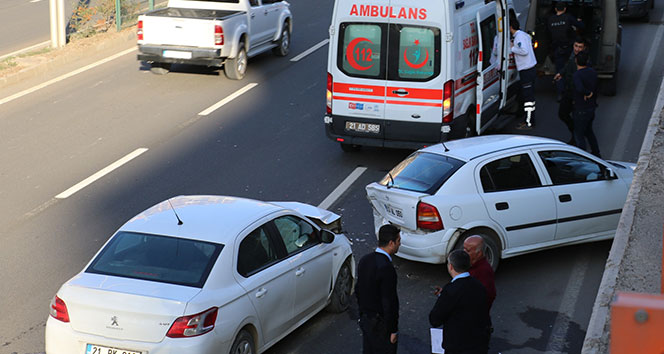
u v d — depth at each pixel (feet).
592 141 78.43
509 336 47.62
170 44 105.70
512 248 55.72
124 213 67.67
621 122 92.68
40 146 84.07
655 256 37.17
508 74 93.30
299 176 77.71
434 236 53.67
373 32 76.64
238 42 109.29
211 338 37.19
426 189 54.65
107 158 81.15
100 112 95.91
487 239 54.34
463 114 79.36
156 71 112.47
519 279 55.83
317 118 95.96
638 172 46.75
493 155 56.24
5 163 79.00
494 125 94.48
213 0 112.68
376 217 58.95
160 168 78.69
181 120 93.91
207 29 104.68
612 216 58.59
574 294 53.52
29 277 55.26
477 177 54.90
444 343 36.88
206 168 79.05
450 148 58.44
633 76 111.96
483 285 39.88
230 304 39.04
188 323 36.55
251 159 82.02
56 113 94.99
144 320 36.50
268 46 120.16
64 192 71.97
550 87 110.11
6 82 104.58
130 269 39.45
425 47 75.36
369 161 82.53
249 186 74.79
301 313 46.42
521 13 149.28
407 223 54.75
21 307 50.75
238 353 39.91
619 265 36.47
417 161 57.98
